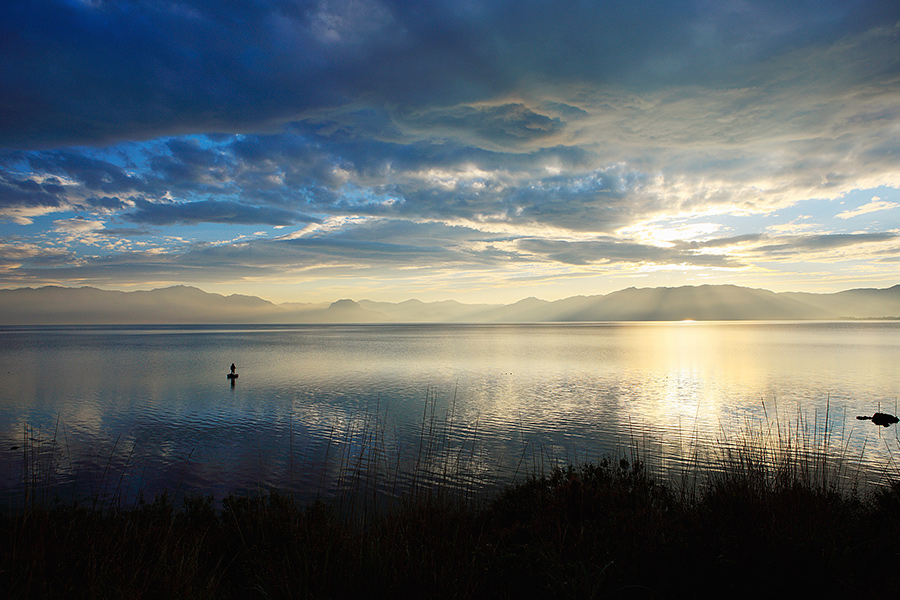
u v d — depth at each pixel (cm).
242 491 1463
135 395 3572
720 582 452
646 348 9162
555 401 3173
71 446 2092
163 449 2031
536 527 670
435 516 659
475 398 3325
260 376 4766
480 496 1027
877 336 13350
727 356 6994
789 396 3353
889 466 1469
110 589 439
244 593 510
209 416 2755
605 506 745
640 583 479
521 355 7562
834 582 446
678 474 1368
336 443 2059
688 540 507
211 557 610
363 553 501
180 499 1388
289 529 630
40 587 442
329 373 5019
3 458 1842
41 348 9881
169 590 450
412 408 2942
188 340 14050
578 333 18938
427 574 468
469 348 9588
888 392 3512
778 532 492
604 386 3928
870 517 628
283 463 1770
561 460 1738
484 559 510
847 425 2334
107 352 8600
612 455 1775
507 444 2017
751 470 697
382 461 1611
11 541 514
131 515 720
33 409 3028
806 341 11094
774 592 440
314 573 473
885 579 451
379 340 13662
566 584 452
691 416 2642
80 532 587
